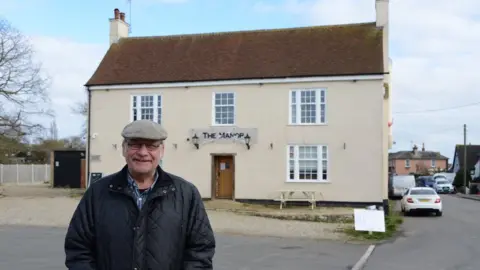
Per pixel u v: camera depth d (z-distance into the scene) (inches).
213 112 1042.1
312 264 459.2
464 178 2273.6
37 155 2359.7
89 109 1098.7
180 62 1107.9
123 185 153.5
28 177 1941.4
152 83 1066.1
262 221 802.2
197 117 1047.6
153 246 148.6
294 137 1000.9
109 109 1089.4
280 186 1000.2
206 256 159.3
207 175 1035.3
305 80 995.9
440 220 940.6
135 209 151.5
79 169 1457.9
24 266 418.9
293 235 676.7
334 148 981.2
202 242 159.3
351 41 1054.4
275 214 860.6
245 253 519.2
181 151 1050.7
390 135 1133.7
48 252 490.6
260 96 1020.5
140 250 147.7
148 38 1202.0
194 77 1053.8
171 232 151.6
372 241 644.1
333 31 1093.1
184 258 157.6
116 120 1083.9
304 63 1026.1
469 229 792.3
